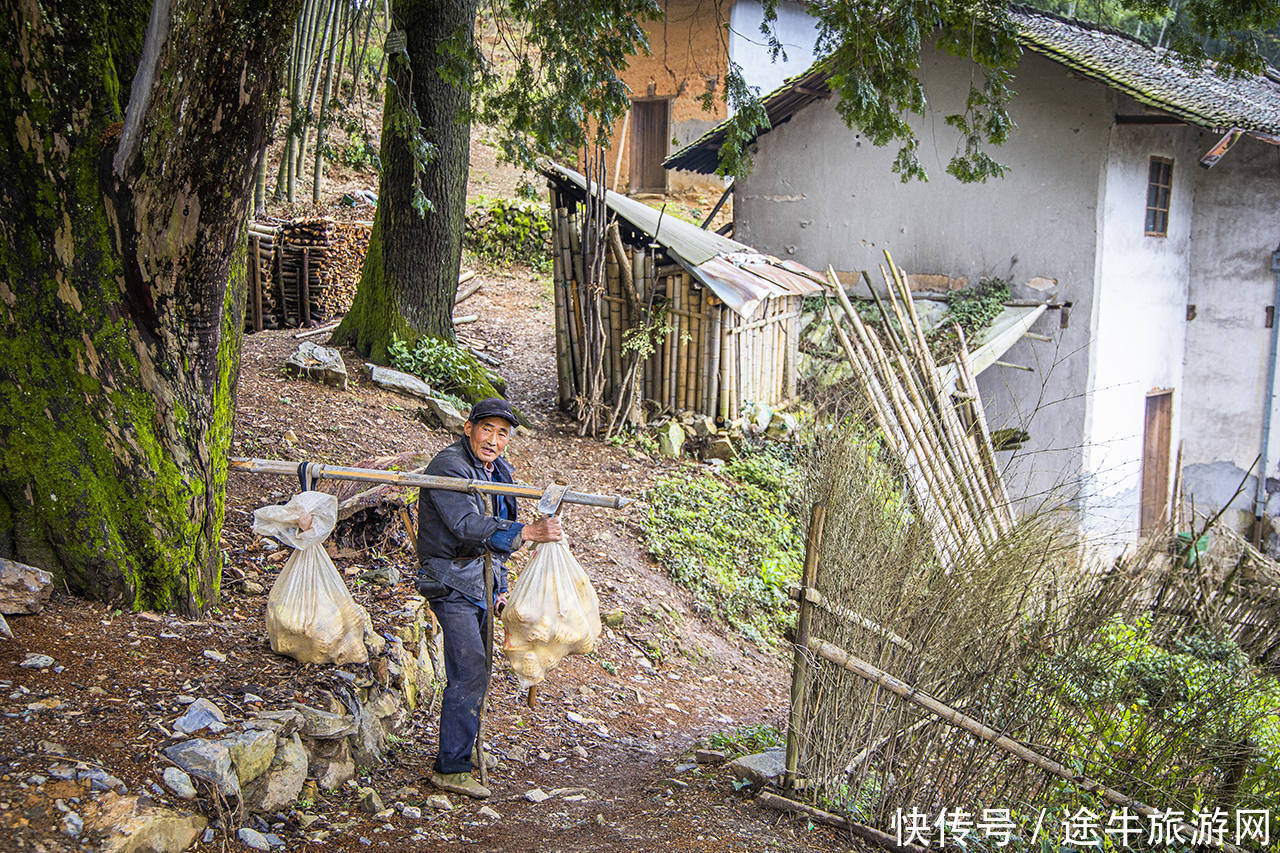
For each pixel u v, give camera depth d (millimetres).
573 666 6508
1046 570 5410
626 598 7832
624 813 4367
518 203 18906
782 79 20812
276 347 11047
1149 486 15812
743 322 11602
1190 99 13000
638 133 20781
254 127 4117
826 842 4449
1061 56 12914
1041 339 13070
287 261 13273
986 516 7301
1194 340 16109
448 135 10484
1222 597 9188
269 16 3885
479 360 12797
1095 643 5348
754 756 5055
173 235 4195
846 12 7969
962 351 9992
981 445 8969
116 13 4246
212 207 4199
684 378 11547
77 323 4223
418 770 4406
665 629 7707
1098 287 13562
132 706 3605
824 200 15711
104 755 3283
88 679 3711
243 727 3621
